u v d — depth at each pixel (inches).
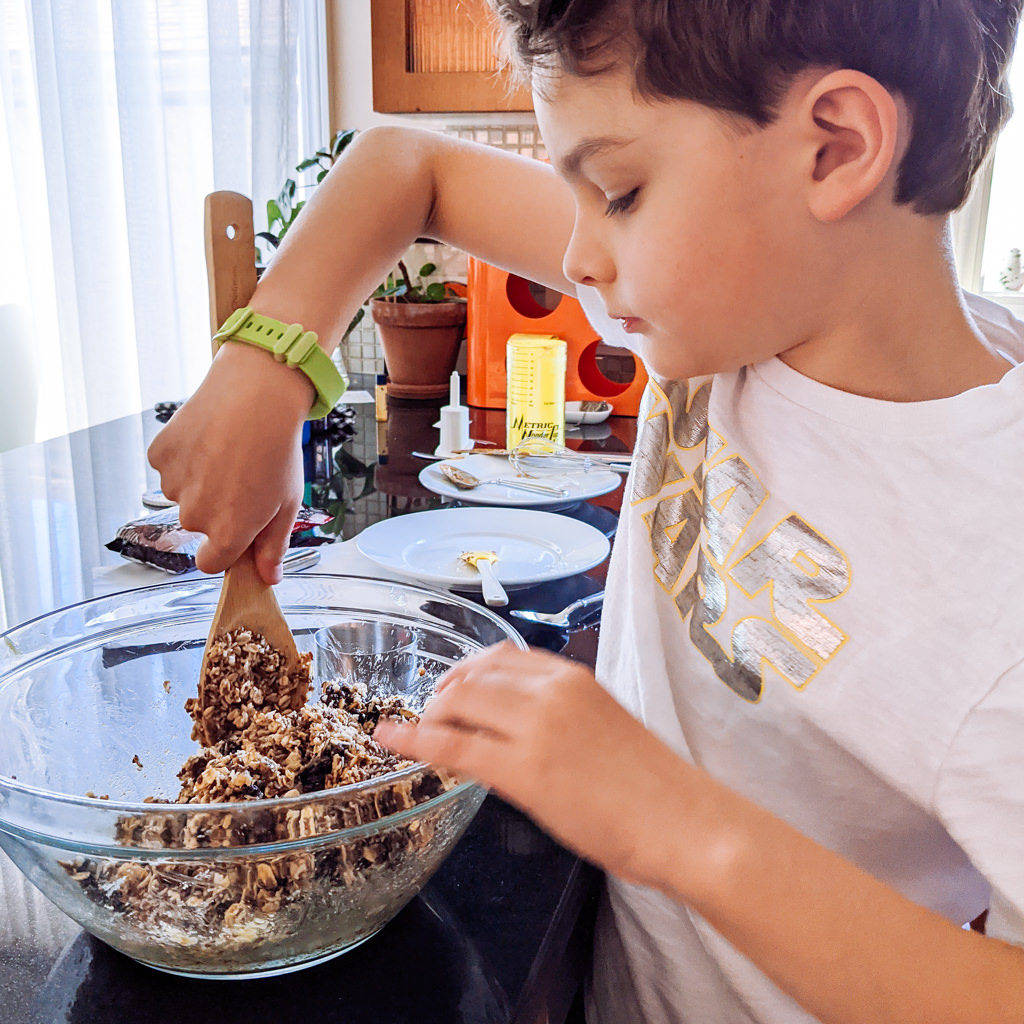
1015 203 98.4
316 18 91.9
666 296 19.6
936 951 16.3
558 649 31.4
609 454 57.5
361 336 86.8
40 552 40.6
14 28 91.0
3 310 87.6
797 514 23.5
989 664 20.4
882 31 17.5
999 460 21.2
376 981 18.1
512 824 23.1
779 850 16.5
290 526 25.3
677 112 18.0
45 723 23.0
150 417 66.6
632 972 25.5
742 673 24.4
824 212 18.5
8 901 20.4
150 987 17.9
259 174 90.6
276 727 21.5
